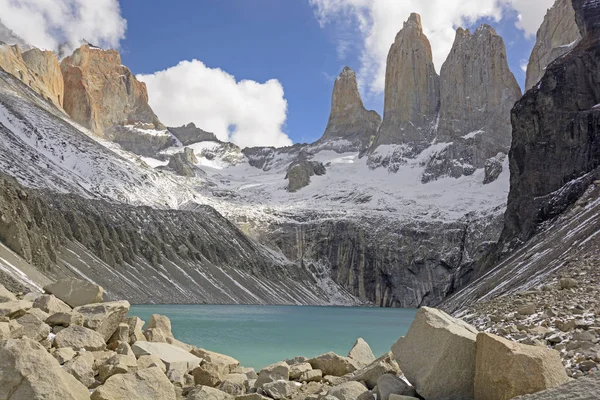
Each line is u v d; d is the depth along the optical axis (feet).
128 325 56.80
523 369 33.40
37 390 32.09
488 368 35.50
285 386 47.80
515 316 76.07
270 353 116.06
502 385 34.12
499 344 35.24
